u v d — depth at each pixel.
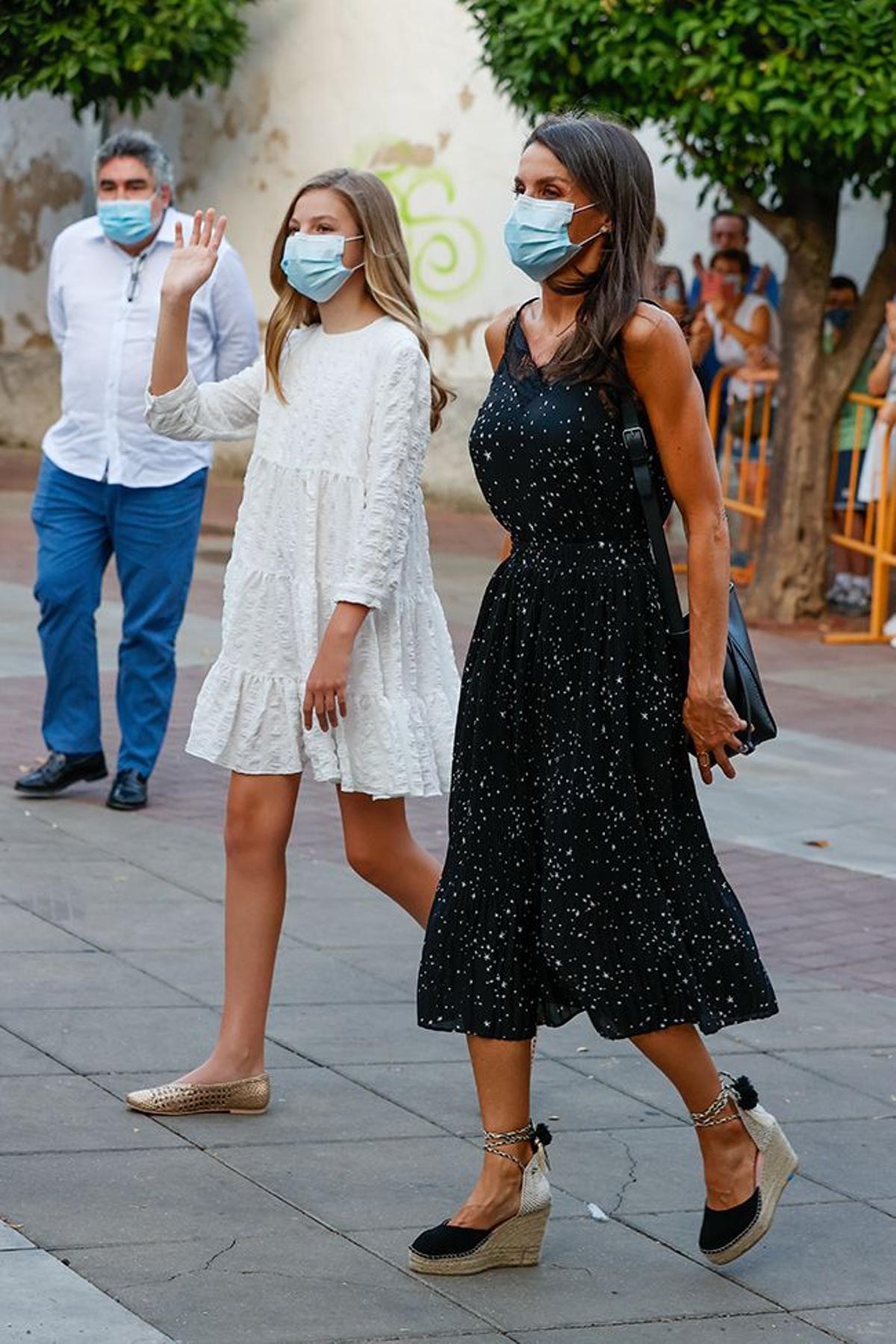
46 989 7.20
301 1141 5.94
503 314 5.28
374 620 6.09
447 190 22.45
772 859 10.08
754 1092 5.25
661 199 20.36
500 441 5.02
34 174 26.34
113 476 9.82
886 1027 7.45
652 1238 5.42
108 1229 5.22
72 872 8.84
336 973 7.64
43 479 10.10
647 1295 5.06
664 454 4.93
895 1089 6.74
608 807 4.96
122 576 10.01
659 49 14.48
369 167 22.97
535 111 15.36
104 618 15.62
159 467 9.84
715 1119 5.15
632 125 15.09
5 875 8.73
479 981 5.10
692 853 5.09
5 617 15.48
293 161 23.70
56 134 26.27
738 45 14.41
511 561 5.15
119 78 20.17
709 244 20.14
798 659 15.77
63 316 9.98
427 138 22.52
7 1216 5.25
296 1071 6.55
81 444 9.88
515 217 4.93
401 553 6.00
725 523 4.98
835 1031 7.36
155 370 6.21
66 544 10.01
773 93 14.52
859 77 14.24
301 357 6.14
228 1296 4.86
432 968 5.19
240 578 6.14
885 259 16.78
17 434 26.86
